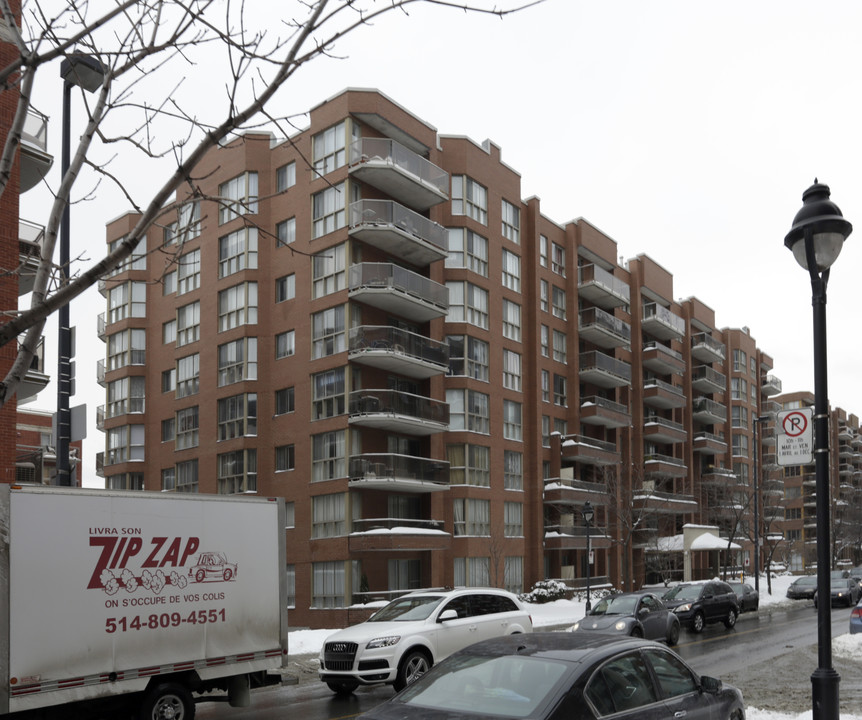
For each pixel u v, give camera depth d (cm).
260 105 557
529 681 611
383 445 3603
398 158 3619
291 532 3606
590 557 2928
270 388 3803
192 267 4219
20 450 4119
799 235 884
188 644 1128
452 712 589
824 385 862
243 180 3934
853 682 1527
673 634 2183
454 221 4062
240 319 3881
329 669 1437
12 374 578
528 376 4466
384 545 3309
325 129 3697
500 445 4109
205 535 1170
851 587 4022
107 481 4603
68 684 993
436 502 3684
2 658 938
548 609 3772
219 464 3897
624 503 4822
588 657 641
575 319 4912
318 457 3556
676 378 6288
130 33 590
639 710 648
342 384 3491
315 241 3675
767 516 6769
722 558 6562
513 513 4184
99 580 1040
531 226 4612
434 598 1540
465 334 3978
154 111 610
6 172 578
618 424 5066
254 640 1214
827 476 848
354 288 3488
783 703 1288
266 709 1370
